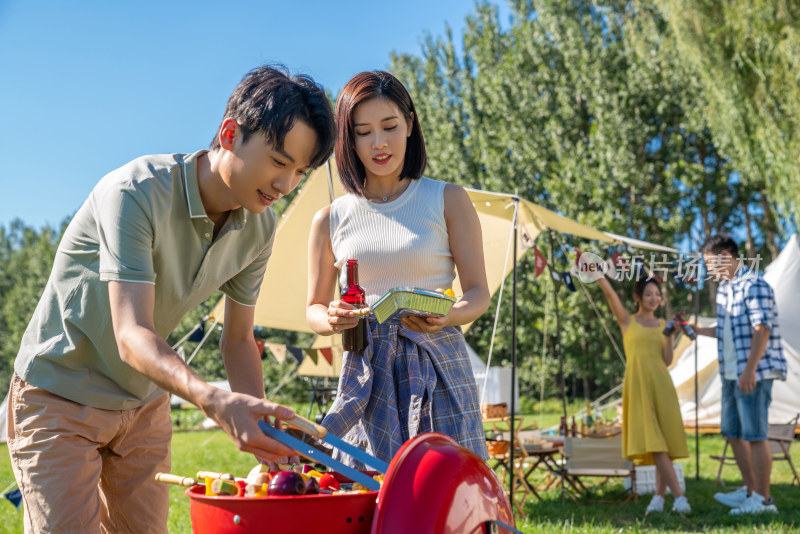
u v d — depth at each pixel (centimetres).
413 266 214
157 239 174
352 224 222
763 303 509
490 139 2172
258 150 160
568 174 1958
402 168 222
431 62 2492
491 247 616
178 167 179
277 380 2258
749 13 1123
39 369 187
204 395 136
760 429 523
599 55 2059
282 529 131
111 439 202
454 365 205
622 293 2008
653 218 1988
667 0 1243
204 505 137
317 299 229
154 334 154
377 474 171
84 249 183
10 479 759
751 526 465
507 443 596
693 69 1633
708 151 2144
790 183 1166
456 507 133
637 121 1972
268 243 208
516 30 2333
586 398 2100
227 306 217
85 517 187
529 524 475
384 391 200
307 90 161
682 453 528
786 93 1113
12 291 4100
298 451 136
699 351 1053
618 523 498
